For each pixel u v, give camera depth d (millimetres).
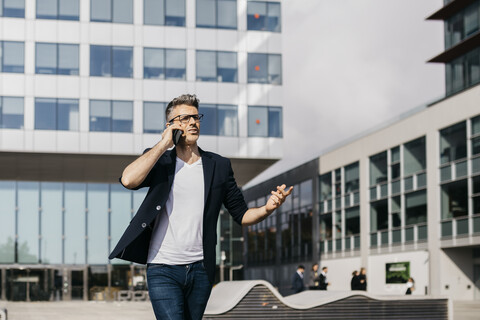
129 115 37250
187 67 38062
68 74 36844
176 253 3760
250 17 38969
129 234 3691
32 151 35906
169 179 3771
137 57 37656
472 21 39031
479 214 31875
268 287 11758
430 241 35562
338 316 11969
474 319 18219
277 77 38875
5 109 36031
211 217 3854
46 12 37031
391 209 39969
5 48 36438
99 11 37531
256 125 38375
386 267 40062
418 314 12281
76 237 42594
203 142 37750
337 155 47812
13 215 42156
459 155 33875
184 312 3852
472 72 39688
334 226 48031
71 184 43094
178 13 38312
